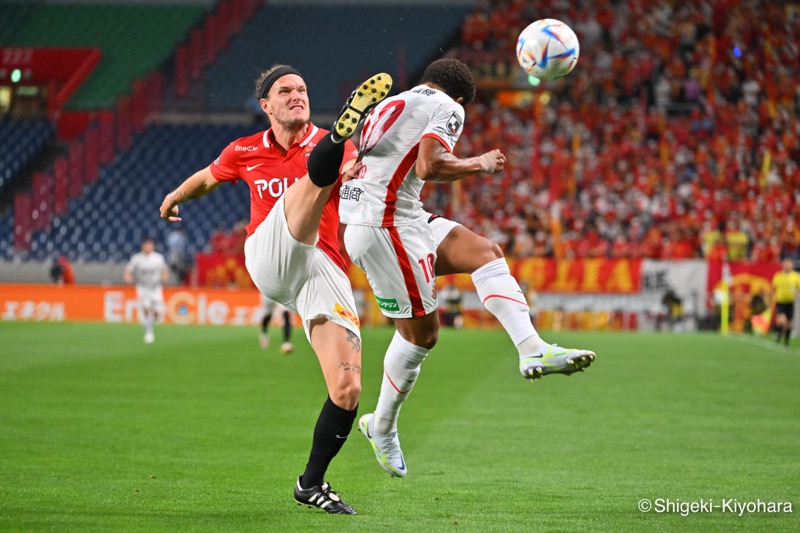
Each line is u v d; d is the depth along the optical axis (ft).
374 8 500.74
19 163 422.82
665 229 362.94
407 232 77.61
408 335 80.94
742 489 86.33
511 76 446.60
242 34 489.67
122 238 396.57
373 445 85.76
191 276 358.84
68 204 406.41
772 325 321.11
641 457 103.86
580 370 73.51
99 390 152.15
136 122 442.09
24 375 169.17
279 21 495.00
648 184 386.11
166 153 431.43
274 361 201.16
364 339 265.34
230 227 402.93
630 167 397.80
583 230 369.71
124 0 489.67
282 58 478.59
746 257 346.33
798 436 118.42
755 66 435.53
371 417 85.51
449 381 174.29
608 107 426.92
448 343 256.32
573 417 133.39
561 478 91.76
